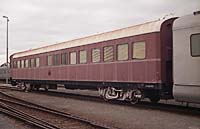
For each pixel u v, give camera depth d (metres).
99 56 20.06
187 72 13.57
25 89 32.50
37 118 13.62
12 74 35.31
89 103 19.64
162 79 15.48
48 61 27.00
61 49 24.75
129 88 17.59
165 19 15.67
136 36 16.95
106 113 15.27
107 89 19.69
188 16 13.73
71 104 19.55
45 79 27.50
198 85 13.09
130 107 17.14
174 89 14.17
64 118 13.84
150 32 15.97
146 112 15.17
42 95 27.19
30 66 30.66
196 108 15.76
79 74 22.28
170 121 12.60
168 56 15.65
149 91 17.28
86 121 12.28
